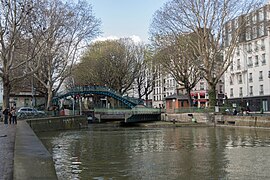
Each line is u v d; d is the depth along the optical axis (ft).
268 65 211.20
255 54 222.07
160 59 182.39
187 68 189.06
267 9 152.66
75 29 173.68
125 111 194.90
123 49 237.86
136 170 50.52
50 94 174.29
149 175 46.98
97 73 230.07
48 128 133.90
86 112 209.56
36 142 41.32
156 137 106.73
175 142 90.22
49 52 158.71
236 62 239.91
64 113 182.80
